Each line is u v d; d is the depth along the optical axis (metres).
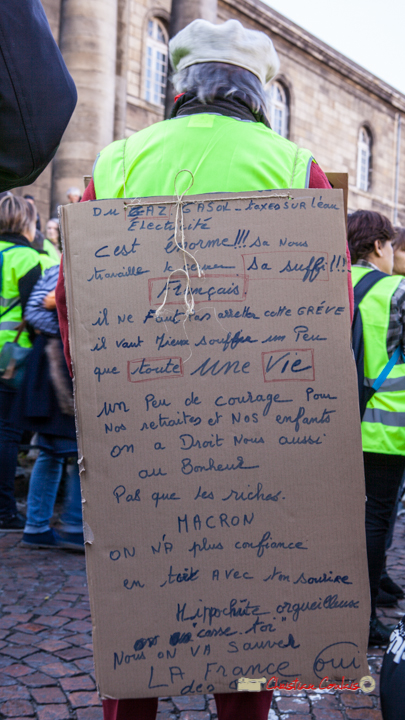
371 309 2.38
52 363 3.38
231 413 1.17
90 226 1.19
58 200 9.49
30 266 3.69
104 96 9.45
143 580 1.16
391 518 2.76
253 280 1.18
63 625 2.63
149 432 1.17
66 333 1.37
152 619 1.16
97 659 1.15
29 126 1.32
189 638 1.16
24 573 3.21
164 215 1.20
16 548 3.61
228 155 1.29
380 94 20.45
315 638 1.16
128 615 1.15
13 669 2.26
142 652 1.15
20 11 1.28
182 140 1.31
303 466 1.17
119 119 12.27
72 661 2.34
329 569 1.16
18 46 1.27
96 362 1.18
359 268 2.52
